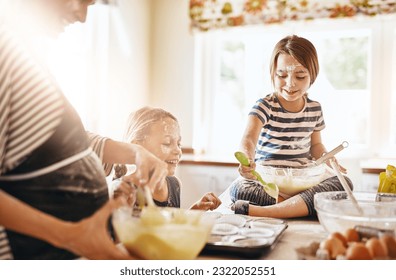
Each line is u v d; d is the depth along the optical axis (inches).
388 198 43.7
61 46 95.0
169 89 126.2
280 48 66.1
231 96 127.3
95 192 30.8
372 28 112.3
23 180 27.7
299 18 112.6
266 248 31.2
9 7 28.8
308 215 48.1
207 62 127.7
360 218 32.5
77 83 100.5
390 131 112.7
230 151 127.1
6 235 27.3
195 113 125.7
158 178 35.9
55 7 30.8
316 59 66.3
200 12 120.7
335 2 109.4
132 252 27.3
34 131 27.3
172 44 125.7
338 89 116.9
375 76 113.0
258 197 52.9
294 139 71.4
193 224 27.2
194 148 125.8
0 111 25.7
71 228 24.5
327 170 57.2
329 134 117.3
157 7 126.3
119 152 39.8
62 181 28.6
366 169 96.5
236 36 125.1
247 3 116.5
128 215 28.1
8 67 26.2
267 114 70.2
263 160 71.3
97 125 106.5
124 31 114.6
